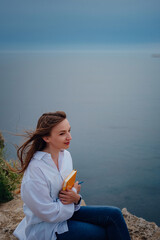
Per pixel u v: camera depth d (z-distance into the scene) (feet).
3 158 13.38
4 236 8.74
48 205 6.63
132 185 82.53
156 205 59.98
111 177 95.55
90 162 124.06
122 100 522.47
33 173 6.74
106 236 7.23
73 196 6.91
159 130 231.71
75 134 221.66
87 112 378.53
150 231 10.00
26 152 7.17
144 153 144.66
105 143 179.52
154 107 415.64
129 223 10.52
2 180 12.14
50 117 6.88
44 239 6.92
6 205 11.35
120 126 261.44
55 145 6.98
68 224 7.07
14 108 374.22
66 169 7.29
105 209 7.32
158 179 91.66
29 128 7.28
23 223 7.86
